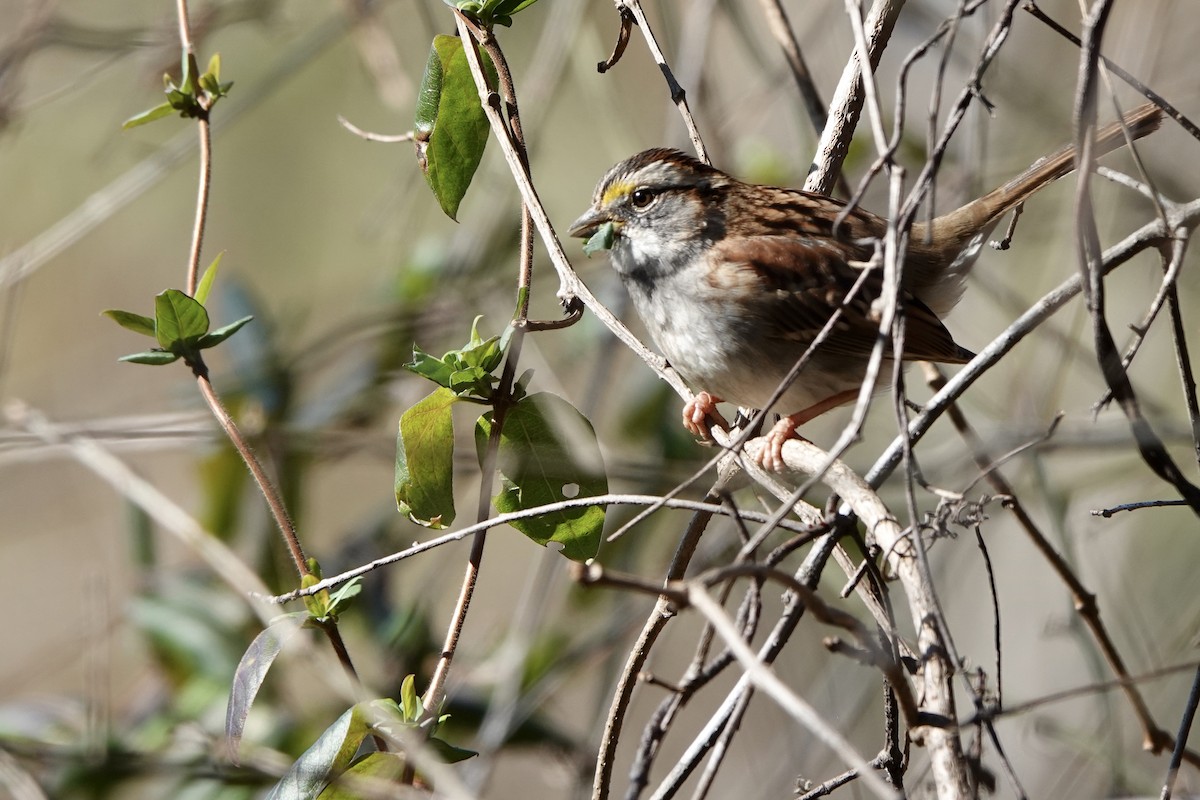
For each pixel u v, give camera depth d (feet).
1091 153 17.58
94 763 29.63
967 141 34.45
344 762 19.80
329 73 52.01
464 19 21.88
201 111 22.50
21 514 50.44
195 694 31.32
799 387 27.37
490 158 37.42
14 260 36.09
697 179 27.07
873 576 19.08
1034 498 35.81
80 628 41.83
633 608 33.47
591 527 21.22
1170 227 18.67
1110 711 27.50
